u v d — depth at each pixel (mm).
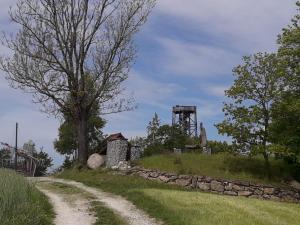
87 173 32031
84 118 35875
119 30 35906
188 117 49906
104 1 35531
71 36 35156
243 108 31984
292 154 29703
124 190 23797
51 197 21734
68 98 35688
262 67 31609
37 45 34531
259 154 32750
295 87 31047
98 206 19578
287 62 30797
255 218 18141
